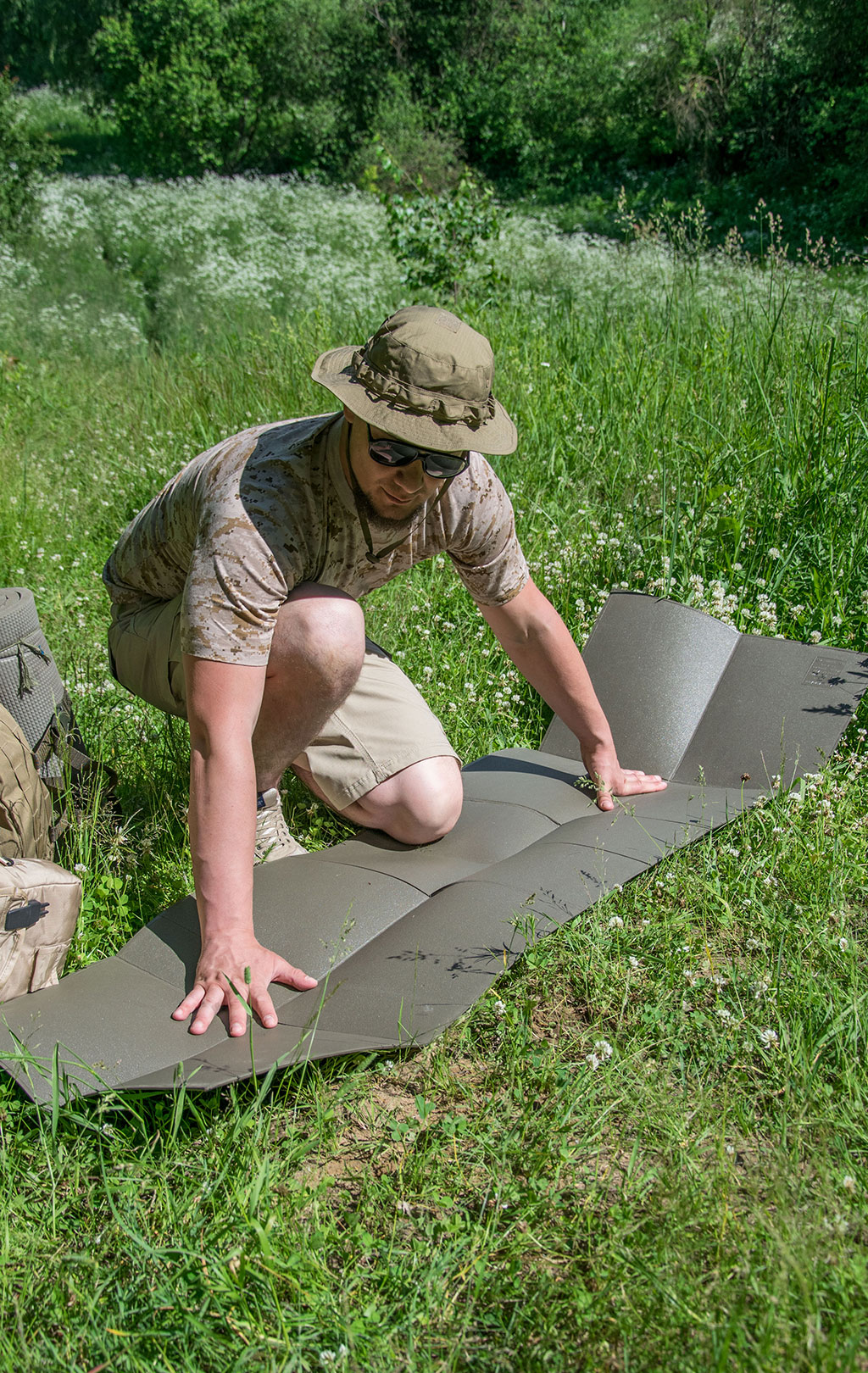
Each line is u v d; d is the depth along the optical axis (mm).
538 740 3311
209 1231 1638
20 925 2021
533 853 2504
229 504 2207
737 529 3680
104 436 6621
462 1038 2080
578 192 22203
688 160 21266
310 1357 1481
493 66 24812
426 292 7770
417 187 7770
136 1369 1435
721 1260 1539
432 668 3539
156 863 2674
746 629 3453
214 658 2133
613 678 3193
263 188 16984
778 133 19297
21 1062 1828
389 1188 1751
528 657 2760
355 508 2312
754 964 2207
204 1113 1894
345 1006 2041
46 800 2453
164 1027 1975
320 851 2633
